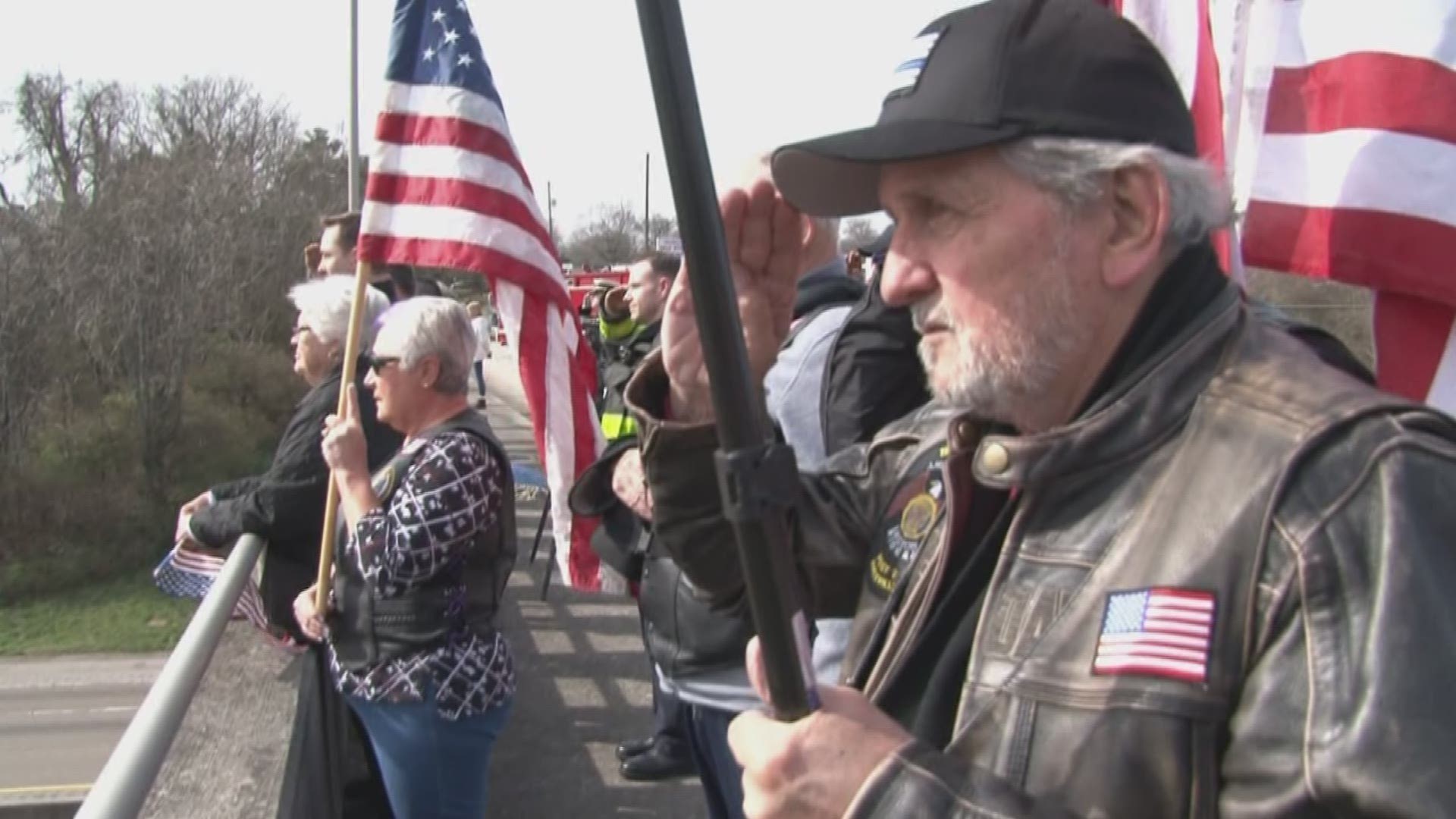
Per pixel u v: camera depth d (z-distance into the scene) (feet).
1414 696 2.88
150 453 86.17
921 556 4.55
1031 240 3.76
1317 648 3.07
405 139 11.46
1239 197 7.07
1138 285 3.86
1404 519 3.08
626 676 17.65
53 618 73.36
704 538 4.98
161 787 8.07
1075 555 3.64
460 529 9.71
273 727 9.17
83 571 78.69
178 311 91.71
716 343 3.34
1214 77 7.07
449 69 11.52
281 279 112.68
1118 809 3.28
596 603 21.53
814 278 9.29
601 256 168.45
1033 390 3.86
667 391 5.27
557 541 11.99
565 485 11.83
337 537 10.48
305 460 11.25
